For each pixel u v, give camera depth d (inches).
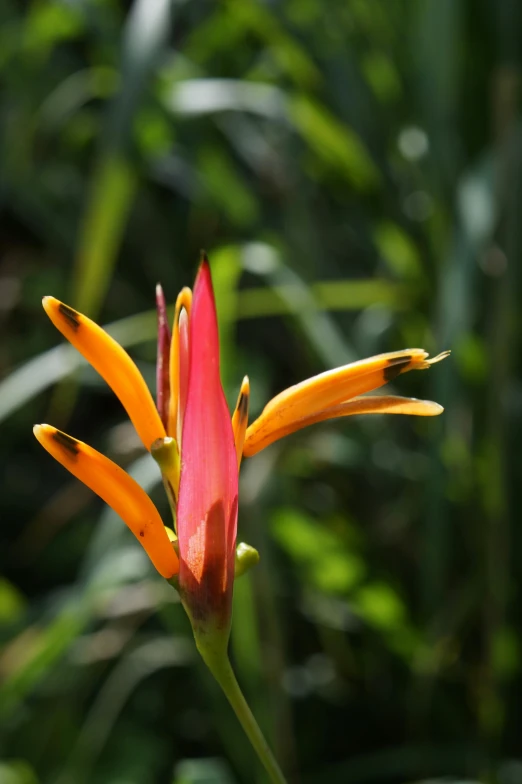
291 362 63.1
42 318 67.0
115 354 26.5
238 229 58.0
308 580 47.6
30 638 47.5
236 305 54.2
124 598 47.8
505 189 45.3
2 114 62.2
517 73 49.9
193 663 47.6
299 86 54.7
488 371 46.6
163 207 67.8
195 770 38.0
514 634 44.9
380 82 54.1
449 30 50.7
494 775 44.6
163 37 43.4
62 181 64.0
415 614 51.0
